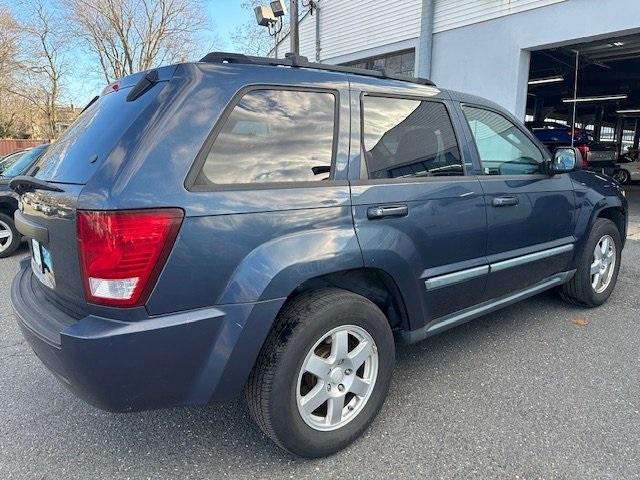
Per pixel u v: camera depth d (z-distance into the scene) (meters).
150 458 2.39
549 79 14.98
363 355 2.44
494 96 9.62
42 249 2.34
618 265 4.48
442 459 2.34
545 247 3.60
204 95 2.05
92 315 1.92
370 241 2.38
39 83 31.61
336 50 13.64
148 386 1.95
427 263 2.71
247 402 2.25
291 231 2.15
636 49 11.30
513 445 2.43
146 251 1.85
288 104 2.28
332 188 2.31
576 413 2.69
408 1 11.25
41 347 2.04
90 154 2.12
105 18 26.98
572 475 2.21
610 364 3.27
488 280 3.14
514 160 3.44
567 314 4.20
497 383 3.04
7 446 2.49
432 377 3.13
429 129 2.85
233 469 2.31
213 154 2.02
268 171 2.16
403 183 2.60
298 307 2.23
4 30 29.23
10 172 7.11
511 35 9.18
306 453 2.30
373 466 2.30
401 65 11.95
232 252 2.01
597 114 23.36
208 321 1.98
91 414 2.78
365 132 2.51
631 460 2.30
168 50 28.50
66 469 2.31
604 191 4.18
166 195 1.88
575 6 8.23
